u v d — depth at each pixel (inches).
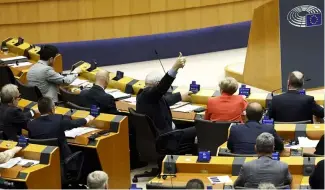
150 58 720.3
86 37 698.2
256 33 588.1
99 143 382.3
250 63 601.0
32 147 354.0
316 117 425.4
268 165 304.3
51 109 385.1
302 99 414.0
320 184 303.6
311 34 570.9
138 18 708.7
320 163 303.0
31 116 424.5
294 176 323.0
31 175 336.5
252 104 359.3
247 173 305.0
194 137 423.5
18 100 436.1
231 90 415.5
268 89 589.6
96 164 390.9
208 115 418.3
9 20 678.5
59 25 689.6
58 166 351.3
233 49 752.3
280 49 576.1
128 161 402.3
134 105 464.4
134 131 434.6
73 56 696.4
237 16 748.0
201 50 737.6
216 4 733.9
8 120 402.6
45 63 498.0
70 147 388.5
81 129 396.5
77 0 688.4
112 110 439.5
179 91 474.0
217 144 399.9
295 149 351.3
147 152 420.8
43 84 494.0
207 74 657.6
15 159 348.8
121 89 498.3
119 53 708.7
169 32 722.8
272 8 573.6
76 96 466.9
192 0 722.8
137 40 712.4
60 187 353.7
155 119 414.9
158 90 410.0
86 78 531.2
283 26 571.8
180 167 332.5
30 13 680.4
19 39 609.0
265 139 306.2
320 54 573.9
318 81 577.9
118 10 700.0
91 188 290.2
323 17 569.6
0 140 371.9
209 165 329.7
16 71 551.8
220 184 315.3
